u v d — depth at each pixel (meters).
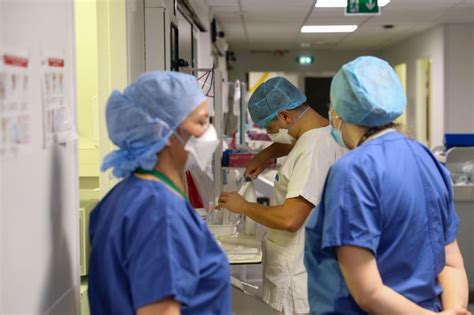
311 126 2.36
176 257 1.21
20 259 1.16
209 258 1.33
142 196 1.25
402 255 1.39
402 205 1.38
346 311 1.45
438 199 1.44
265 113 2.40
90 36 2.51
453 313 1.42
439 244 1.44
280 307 2.35
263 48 10.62
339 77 1.49
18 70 1.12
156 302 1.18
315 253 1.52
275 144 2.78
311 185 2.15
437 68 7.83
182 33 3.78
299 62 11.08
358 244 1.33
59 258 1.42
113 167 1.36
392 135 1.46
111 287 1.25
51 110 1.33
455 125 7.68
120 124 1.33
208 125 1.39
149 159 1.30
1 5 1.05
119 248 1.24
